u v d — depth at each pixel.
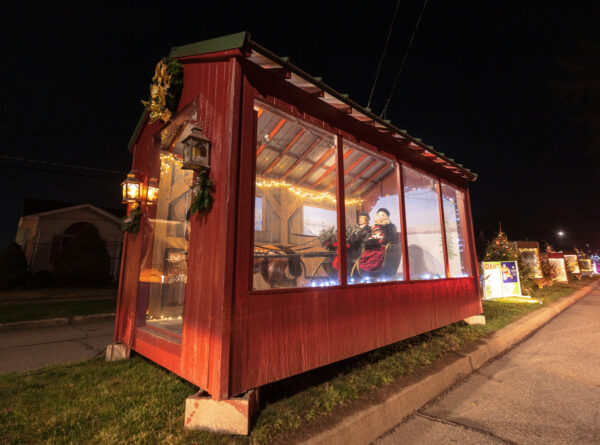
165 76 3.13
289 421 2.13
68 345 4.91
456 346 4.22
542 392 3.12
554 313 7.85
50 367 3.34
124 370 3.21
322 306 2.86
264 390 2.71
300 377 3.01
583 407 2.76
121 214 21.92
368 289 3.41
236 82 2.46
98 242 16.61
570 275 22.42
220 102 2.54
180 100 3.20
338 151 3.39
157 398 2.49
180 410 2.30
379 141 4.07
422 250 6.35
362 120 3.69
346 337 3.04
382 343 3.46
